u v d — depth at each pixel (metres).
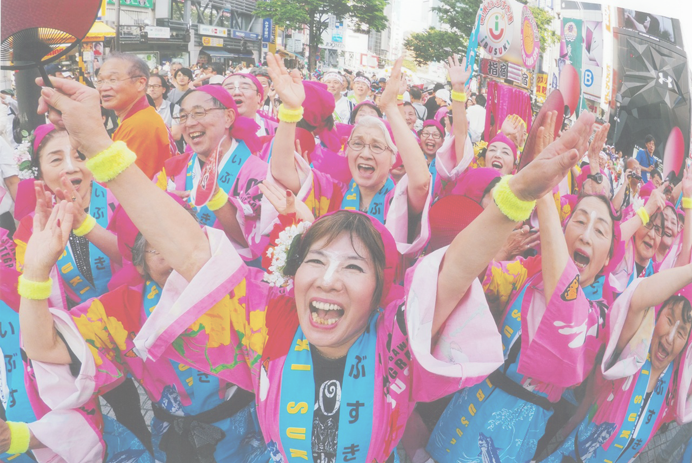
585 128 1.43
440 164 2.50
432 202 2.50
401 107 2.47
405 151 2.33
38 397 2.18
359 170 2.37
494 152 2.65
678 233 3.19
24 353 2.18
